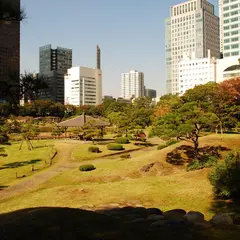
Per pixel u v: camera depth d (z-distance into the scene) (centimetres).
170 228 934
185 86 14150
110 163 3331
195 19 18138
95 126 6125
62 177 2994
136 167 3006
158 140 6178
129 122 6166
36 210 1126
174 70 19175
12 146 5716
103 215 1055
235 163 1678
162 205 1614
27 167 3747
